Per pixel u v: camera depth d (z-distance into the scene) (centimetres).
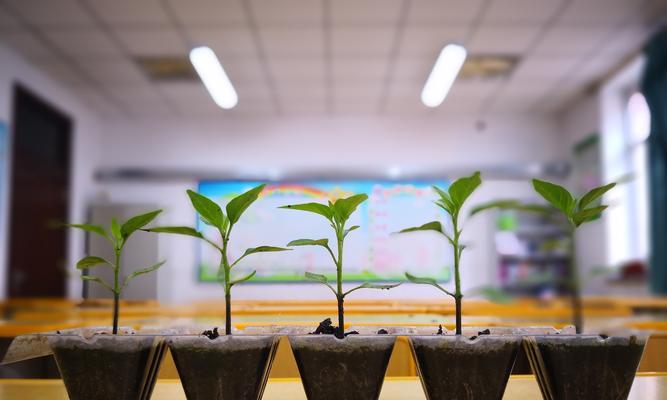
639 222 535
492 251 581
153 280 157
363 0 389
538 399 86
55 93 551
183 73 532
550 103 634
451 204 85
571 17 419
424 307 165
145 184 657
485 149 670
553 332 88
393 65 511
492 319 154
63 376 80
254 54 483
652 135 442
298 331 91
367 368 79
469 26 433
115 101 613
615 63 512
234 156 667
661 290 433
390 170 651
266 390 93
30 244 515
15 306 308
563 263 545
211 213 83
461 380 78
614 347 78
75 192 595
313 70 522
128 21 420
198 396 78
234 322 134
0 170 448
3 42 456
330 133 672
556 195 86
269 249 87
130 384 79
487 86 575
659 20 426
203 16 411
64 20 418
